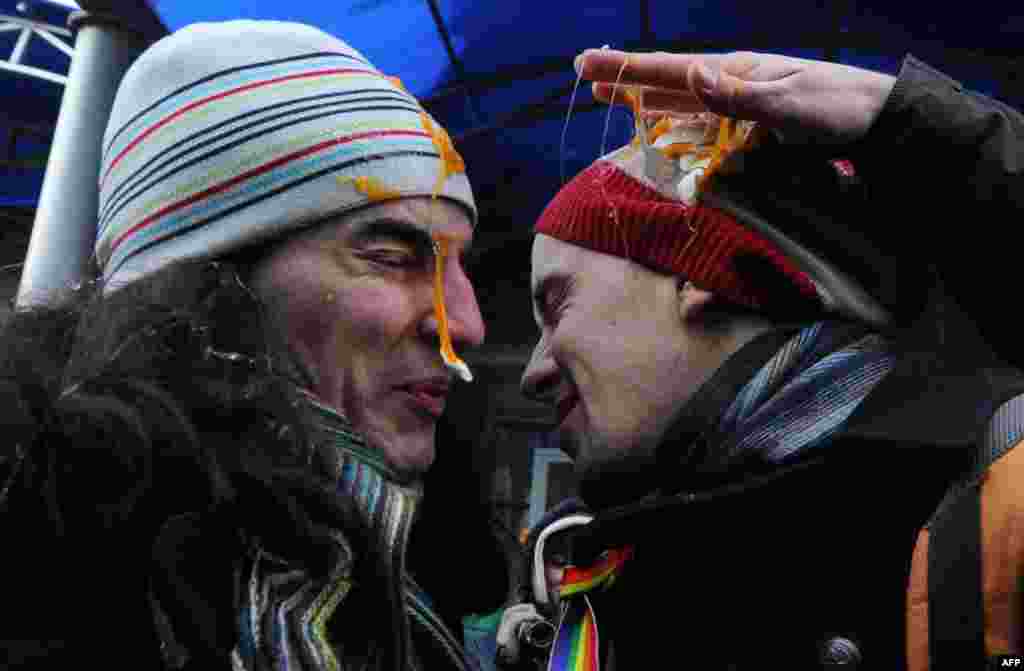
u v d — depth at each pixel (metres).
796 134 0.71
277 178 0.75
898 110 0.70
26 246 4.31
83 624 0.52
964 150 0.70
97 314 0.67
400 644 0.63
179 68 0.81
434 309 0.78
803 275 0.75
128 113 0.83
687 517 0.73
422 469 0.80
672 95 0.84
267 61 0.81
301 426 0.66
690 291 0.78
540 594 1.03
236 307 0.68
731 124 0.79
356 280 0.75
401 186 0.78
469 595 1.07
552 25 3.54
